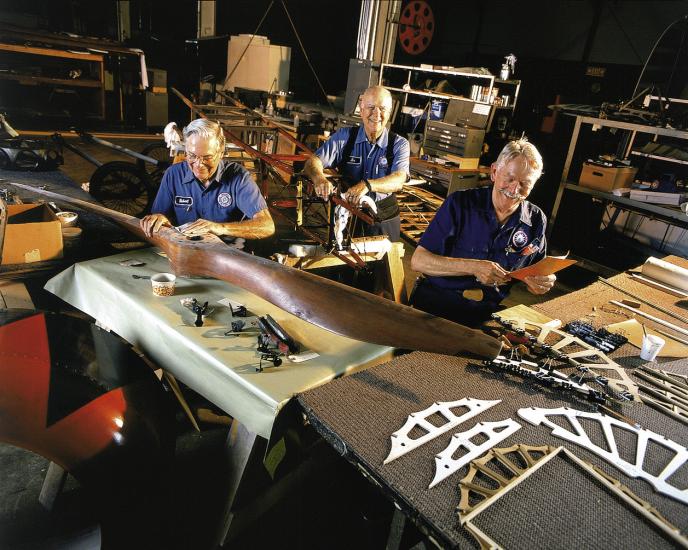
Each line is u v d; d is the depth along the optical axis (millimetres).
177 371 1641
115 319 1874
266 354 1507
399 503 1081
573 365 1647
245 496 1639
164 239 1985
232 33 10703
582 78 6832
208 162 2195
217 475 2061
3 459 2068
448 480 1124
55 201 2975
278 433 1378
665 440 1333
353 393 1404
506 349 1711
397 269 2693
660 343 1714
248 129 3951
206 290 1913
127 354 1716
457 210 1966
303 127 6305
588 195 5344
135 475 1583
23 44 7719
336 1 10516
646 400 1496
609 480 1165
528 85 7469
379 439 1232
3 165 3740
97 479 1542
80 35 9648
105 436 1537
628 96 6379
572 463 1227
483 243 1990
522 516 1049
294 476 1838
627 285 2457
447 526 1009
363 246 2590
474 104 5895
